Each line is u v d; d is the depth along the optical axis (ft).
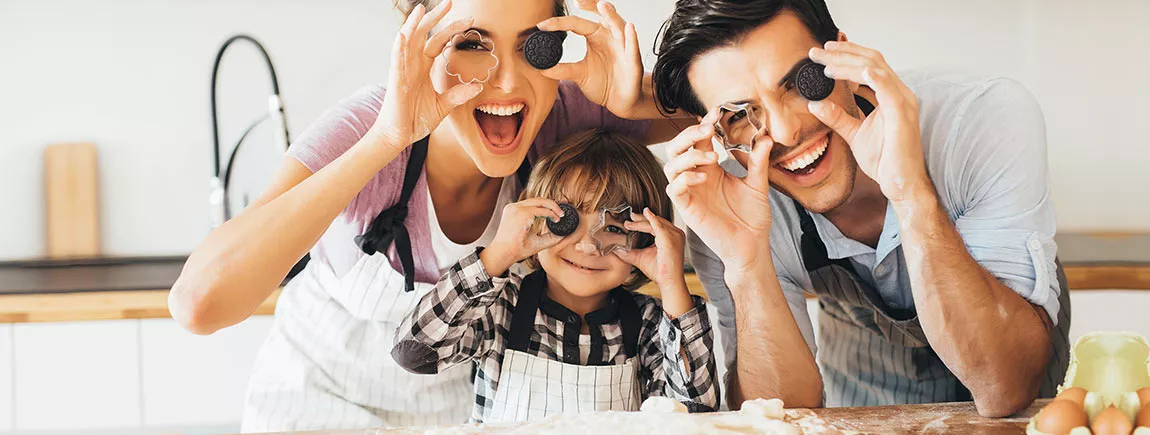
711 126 3.74
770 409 3.72
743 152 4.00
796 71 3.76
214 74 8.09
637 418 3.66
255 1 8.18
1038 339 3.75
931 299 3.68
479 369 4.57
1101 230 8.59
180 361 7.18
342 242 4.77
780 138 3.84
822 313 5.47
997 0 8.40
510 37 3.97
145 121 8.20
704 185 3.98
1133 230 8.59
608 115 5.01
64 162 8.10
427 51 3.77
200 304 3.70
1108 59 8.43
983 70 8.46
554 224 4.32
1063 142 8.50
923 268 3.67
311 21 8.25
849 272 4.48
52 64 8.07
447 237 4.68
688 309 4.39
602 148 4.63
